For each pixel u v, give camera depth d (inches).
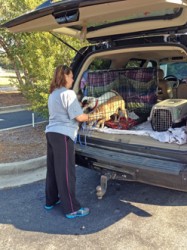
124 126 155.9
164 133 130.5
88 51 156.1
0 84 710.5
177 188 115.3
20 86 266.4
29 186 165.9
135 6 102.6
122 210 138.4
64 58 246.4
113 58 180.4
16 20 132.6
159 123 143.5
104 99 159.9
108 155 134.2
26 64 261.1
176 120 140.2
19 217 134.1
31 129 278.1
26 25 136.6
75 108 126.6
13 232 122.8
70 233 121.6
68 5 109.1
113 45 147.7
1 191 159.8
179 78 211.9
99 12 110.7
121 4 102.0
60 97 126.3
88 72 160.1
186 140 121.0
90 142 145.6
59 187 131.3
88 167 143.4
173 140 122.4
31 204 145.7
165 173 115.0
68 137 127.5
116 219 131.0
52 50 241.3
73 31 154.8
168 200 147.0
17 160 191.8
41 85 240.4
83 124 149.3
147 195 152.4
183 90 201.0
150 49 136.2
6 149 215.8
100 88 167.8
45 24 134.0
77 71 156.6
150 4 100.0
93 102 151.7
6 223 129.4
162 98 199.3
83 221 130.1
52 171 136.7
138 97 180.1
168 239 116.2
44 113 253.3
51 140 128.6
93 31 148.5
